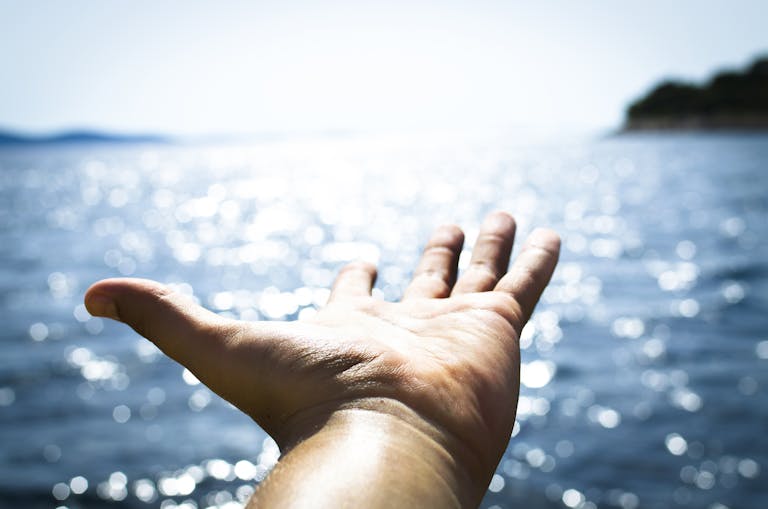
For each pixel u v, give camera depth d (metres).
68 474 9.70
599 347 15.99
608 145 176.62
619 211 47.78
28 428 11.55
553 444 10.34
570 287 24.05
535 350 15.96
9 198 76.38
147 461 10.07
